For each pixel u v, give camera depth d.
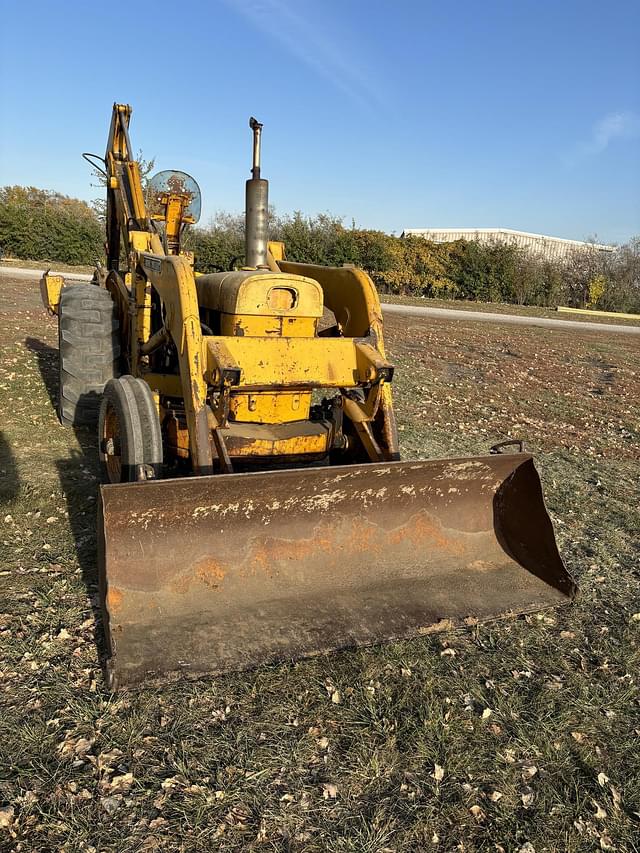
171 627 3.30
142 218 6.34
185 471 4.80
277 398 4.64
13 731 2.80
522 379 12.23
